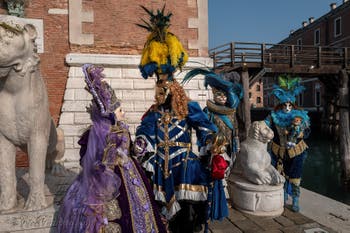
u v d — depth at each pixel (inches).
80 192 91.0
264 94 1926.7
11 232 98.1
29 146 104.5
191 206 108.9
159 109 119.3
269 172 164.6
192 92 247.8
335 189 495.2
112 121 97.4
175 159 110.7
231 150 166.6
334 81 712.4
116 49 242.2
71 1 231.6
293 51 609.9
